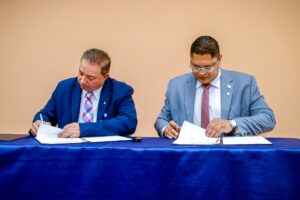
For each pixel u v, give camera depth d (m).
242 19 2.54
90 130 1.47
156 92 2.62
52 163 1.13
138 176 1.11
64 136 1.44
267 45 2.53
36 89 2.69
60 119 1.74
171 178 1.10
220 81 1.74
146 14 2.61
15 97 2.70
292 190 1.07
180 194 1.10
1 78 2.70
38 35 2.69
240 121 1.49
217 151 1.09
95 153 1.12
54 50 2.68
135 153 1.11
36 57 2.69
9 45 2.70
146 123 2.63
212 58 1.57
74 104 1.72
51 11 2.68
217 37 2.57
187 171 1.10
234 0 2.55
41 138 1.35
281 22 2.51
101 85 1.69
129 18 2.62
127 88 1.78
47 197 1.13
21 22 2.70
